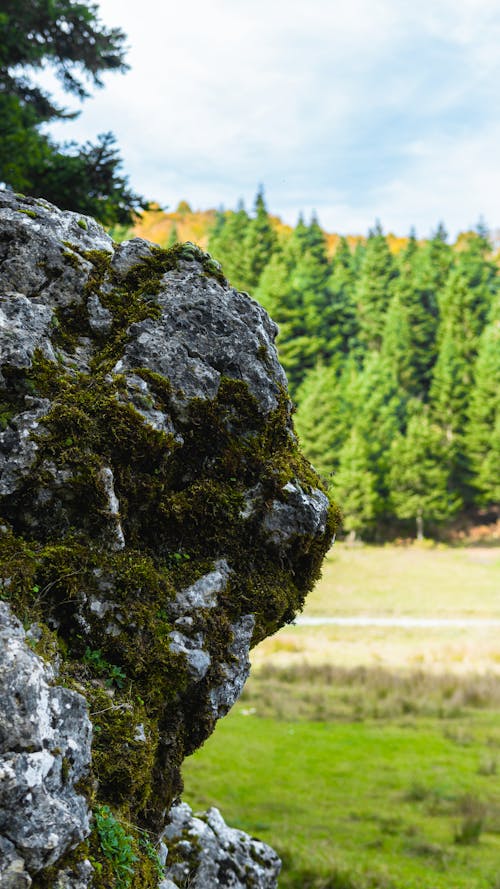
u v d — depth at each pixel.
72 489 2.95
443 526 55.94
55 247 3.50
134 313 3.43
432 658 21.55
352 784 11.05
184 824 4.70
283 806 9.94
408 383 67.81
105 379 3.19
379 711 15.42
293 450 3.61
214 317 3.44
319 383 54.50
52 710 2.39
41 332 3.22
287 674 18.66
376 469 55.34
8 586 2.70
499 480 57.03
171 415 3.25
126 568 3.02
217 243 79.88
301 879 7.51
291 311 62.88
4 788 2.15
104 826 2.56
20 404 3.04
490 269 86.75
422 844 8.65
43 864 2.19
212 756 12.11
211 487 3.30
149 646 2.98
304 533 3.42
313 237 85.62
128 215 11.36
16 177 10.02
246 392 3.38
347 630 28.14
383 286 74.75
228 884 4.50
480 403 58.81
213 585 3.19
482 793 10.73
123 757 2.72
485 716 15.45
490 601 37.00
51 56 12.44
